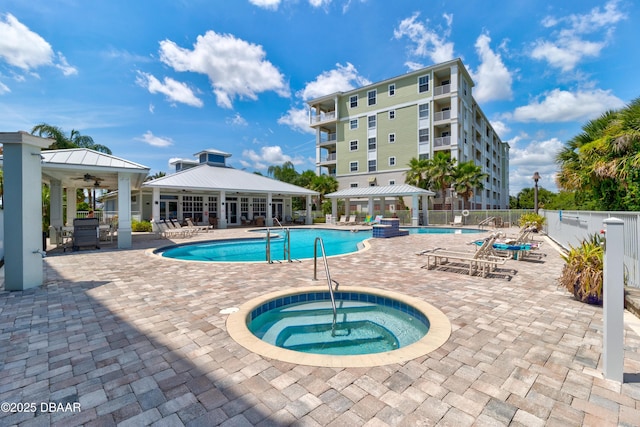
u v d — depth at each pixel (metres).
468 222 25.58
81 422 2.21
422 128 31.92
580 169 11.20
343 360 3.06
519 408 2.34
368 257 9.60
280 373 2.84
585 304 4.84
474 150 36.69
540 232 17.89
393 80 33.62
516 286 5.99
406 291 5.63
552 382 2.68
